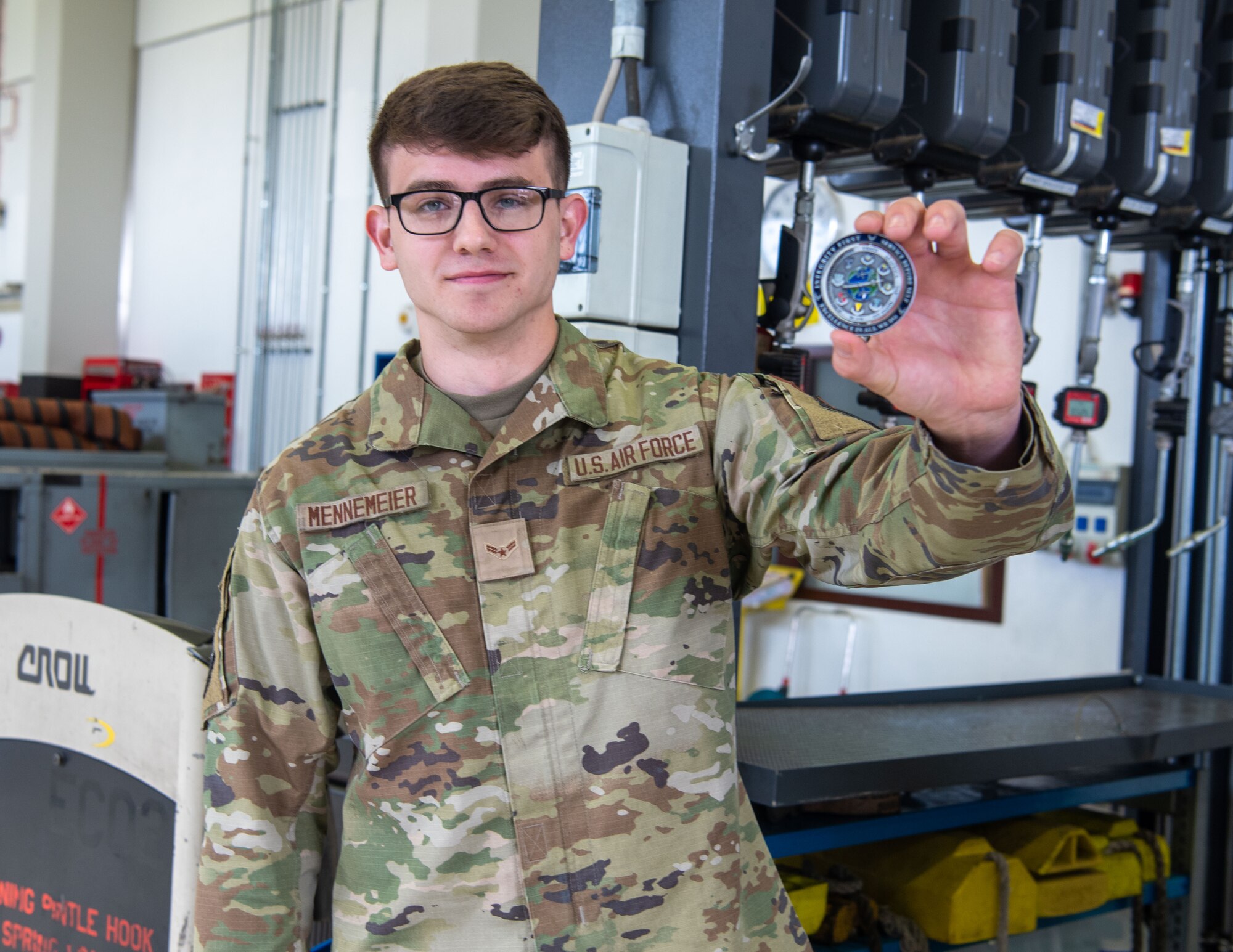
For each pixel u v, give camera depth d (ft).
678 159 6.07
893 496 2.94
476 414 3.81
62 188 22.09
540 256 3.57
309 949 4.05
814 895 6.30
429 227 3.53
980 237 14.28
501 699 3.60
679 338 6.18
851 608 17.29
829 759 5.61
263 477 3.84
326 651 3.73
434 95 3.45
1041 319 14.71
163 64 22.30
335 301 18.80
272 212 19.94
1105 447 14.14
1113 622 14.24
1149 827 9.33
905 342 2.69
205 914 3.82
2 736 5.28
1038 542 2.88
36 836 5.13
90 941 4.93
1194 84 8.31
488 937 3.64
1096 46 7.55
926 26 6.89
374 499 3.70
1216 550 9.82
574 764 3.58
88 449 15.84
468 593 3.66
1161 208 8.73
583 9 6.67
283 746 3.86
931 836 7.14
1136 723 7.28
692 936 3.60
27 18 24.36
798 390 3.73
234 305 20.80
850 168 7.65
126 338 23.15
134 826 4.78
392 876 3.68
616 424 3.81
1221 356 9.52
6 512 11.92
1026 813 7.22
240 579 3.82
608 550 3.67
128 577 12.39
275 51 19.80
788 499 3.39
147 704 4.72
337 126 18.71
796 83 5.85
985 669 15.60
